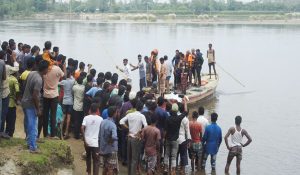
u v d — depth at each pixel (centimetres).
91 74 1745
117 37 9044
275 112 2842
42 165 1238
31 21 16150
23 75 1355
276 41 8956
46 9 19088
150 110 1533
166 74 2591
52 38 8181
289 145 2133
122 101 1566
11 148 1269
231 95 3381
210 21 18150
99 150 1355
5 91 1273
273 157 1950
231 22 17750
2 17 16412
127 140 1484
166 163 1541
